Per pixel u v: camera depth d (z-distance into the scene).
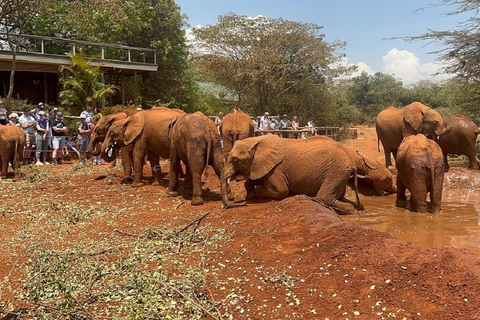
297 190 8.88
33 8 21.34
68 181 12.73
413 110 14.38
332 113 39.44
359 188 10.55
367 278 4.96
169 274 5.66
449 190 11.95
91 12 28.14
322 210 7.68
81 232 7.88
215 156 9.91
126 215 8.92
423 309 4.31
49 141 16.81
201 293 5.09
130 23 27.97
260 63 32.31
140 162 11.71
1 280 5.75
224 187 9.00
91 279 5.39
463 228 7.68
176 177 10.46
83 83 22.66
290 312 4.59
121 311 4.74
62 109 21.48
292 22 34.50
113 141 12.20
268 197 9.11
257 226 7.37
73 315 4.67
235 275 5.59
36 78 26.25
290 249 6.14
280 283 5.21
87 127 17.05
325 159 8.66
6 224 8.52
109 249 6.61
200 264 5.98
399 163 9.23
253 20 34.34
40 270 5.60
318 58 35.25
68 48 28.20
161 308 4.61
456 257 4.96
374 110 57.34
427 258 5.05
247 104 36.56
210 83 40.34
